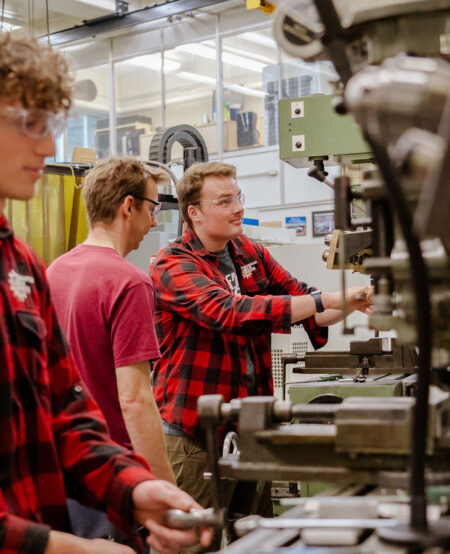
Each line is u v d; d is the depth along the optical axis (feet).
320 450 3.49
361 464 3.41
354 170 7.83
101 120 33.19
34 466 4.24
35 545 3.69
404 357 7.69
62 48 33.37
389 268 3.34
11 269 4.27
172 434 8.06
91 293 6.40
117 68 32.71
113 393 6.45
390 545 2.86
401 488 3.34
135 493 4.20
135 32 31.58
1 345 3.98
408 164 2.59
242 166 29.14
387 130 2.65
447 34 3.11
